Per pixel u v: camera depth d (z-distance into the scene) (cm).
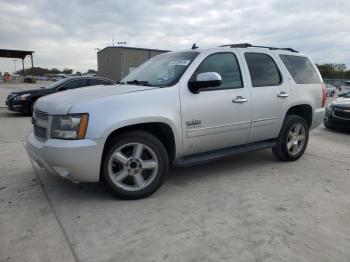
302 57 575
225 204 375
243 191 416
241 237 302
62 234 305
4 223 325
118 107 356
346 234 310
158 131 407
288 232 312
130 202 378
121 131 373
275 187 432
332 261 267
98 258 269
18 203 372
